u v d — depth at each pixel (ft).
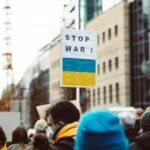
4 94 373.61
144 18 227.61
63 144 19.25
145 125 22.26
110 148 11.91
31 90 420.36
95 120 11.97
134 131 30.35
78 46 40.11
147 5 226.38
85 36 40.19
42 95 395.96
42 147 21.36
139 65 228.43
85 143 11.94
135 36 232.53
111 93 247.50
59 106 20.22
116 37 244.01
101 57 260.01
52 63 359.25
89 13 272.92
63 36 39.83
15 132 32.89
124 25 236.84
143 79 225.76
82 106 265.54
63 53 39.96
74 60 40.11
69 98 216.95
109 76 250.16
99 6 271.69
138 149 21.94
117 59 243.19
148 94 223.51
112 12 248.32
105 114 12.04
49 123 20.74
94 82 41.04
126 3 237.25
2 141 30.53
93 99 264.11
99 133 11.86
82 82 40.60
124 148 12.07
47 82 380.78
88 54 40.32
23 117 404.16
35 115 317.83
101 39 260.01
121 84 237.66
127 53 235.61
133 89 233.14
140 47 228.63
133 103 231.91
